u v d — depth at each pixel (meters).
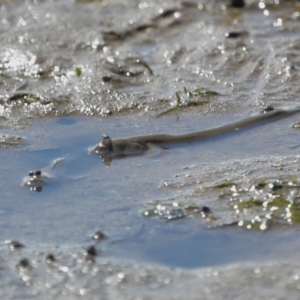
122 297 11.99
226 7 29.67
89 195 15.77
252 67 23.31
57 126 19.72
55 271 12.88
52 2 30.72
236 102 20.88
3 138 18.89
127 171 16.95
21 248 13.69
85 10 29.61
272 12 28.98
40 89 21.83
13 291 12.31
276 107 20.52
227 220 14.38
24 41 25.97
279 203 14.84
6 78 22.69
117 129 19.39
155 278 12.53
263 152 17.77
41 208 15.26
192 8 29.44
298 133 18.88
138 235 14.05
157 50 25.20
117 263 13.09
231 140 18.66
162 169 17.00
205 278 12.45
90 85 21.95
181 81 22.39
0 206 15.37
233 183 15.86
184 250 13.50
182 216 14.62
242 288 12.03
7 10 29.72
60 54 24.72
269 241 13.63
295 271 12.48
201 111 20.34
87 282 12.49
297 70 22.84
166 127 19.41
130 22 27.95
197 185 15.98
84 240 13.96
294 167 16.62
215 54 24.45
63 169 17.11
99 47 25.39
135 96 21.31
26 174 16.88
